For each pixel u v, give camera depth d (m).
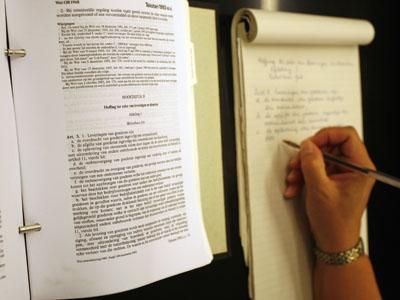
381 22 0.59
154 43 0.34
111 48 0.32
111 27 0.32
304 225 0.50
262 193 0.47
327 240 0.45
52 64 0.31
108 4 0.32
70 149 0.31
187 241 0.36
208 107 0.45
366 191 0.45
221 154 0.46
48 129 0.31
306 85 0.50
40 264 0.31
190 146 0.37
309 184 0.44
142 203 0.33
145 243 0.34
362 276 0.45
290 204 0.49
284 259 0.48
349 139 0.48
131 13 0.33
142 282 0.33
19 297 0.30
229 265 0.47
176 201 0.36
